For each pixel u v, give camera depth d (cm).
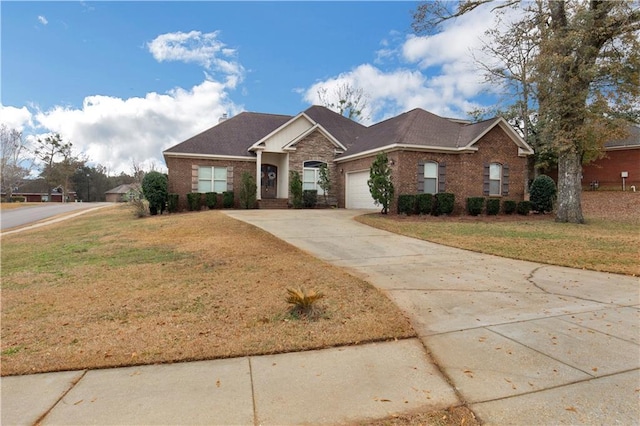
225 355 352
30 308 494
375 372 324
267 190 2222
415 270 708
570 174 1446
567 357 352
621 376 315
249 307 484
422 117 1917
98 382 303
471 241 1020
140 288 579
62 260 830
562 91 1358
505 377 315
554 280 643
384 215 1577
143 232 1200
